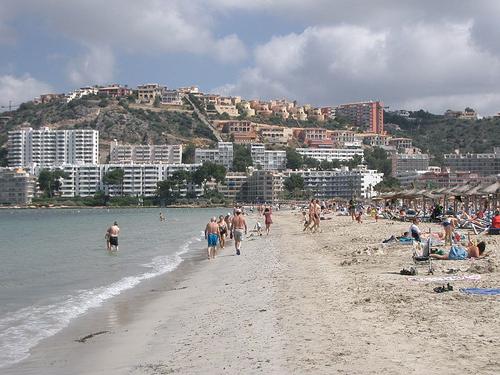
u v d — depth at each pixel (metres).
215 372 10.77
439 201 84.31
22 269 31.97
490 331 12.12
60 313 18.38
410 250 30.14
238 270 28.17
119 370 11.64
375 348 11.39
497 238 36.12
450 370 9.80
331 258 29.59
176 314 17.58
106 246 49.25
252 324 14.59
